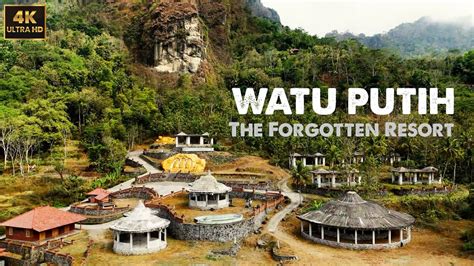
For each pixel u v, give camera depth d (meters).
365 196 89.06
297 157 119.31
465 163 114.38
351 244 66.31
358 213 68.56
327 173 96.38
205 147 129.38
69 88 152.38
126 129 146.88
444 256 64.31
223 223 67.31
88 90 151.38
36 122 120.00
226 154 124.94
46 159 119.31
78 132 140.62
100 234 69.94
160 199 84.50
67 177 100.75
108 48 194.38
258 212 74.69
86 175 106.56
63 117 130.25
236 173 108.62
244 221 69.12
